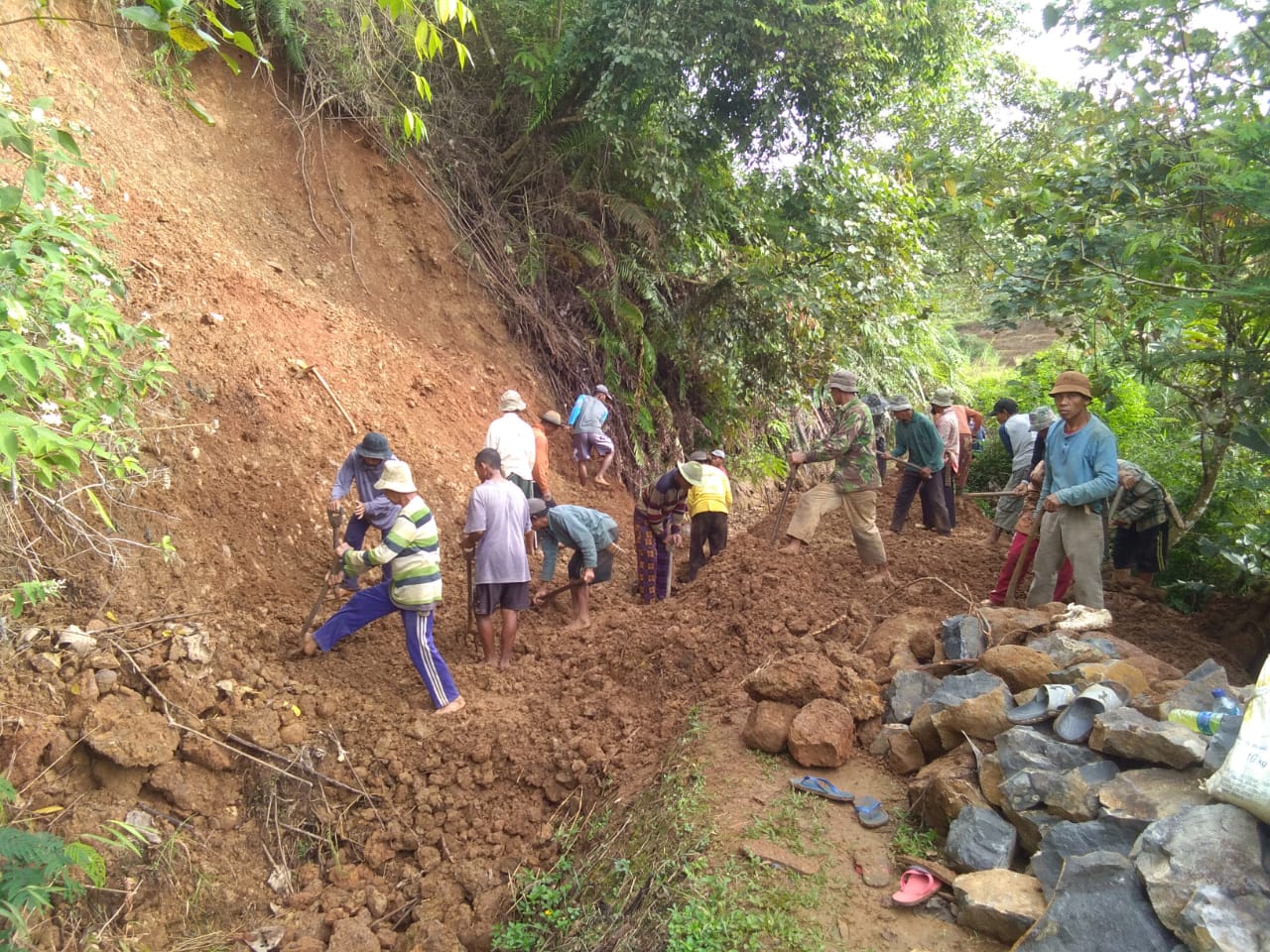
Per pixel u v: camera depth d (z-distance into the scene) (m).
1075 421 5.96
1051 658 4.52
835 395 7.01
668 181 11.38
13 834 3.39
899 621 5.62
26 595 4.59
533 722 5.50
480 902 4.50
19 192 3.73
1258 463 8.52
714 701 5.21
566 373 11.79
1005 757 3.84
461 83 11.61
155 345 5.63
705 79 10.80
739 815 4.06
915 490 10.08
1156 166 6.48
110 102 8.05
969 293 12.28
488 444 8.34
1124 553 8.06
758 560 6.88
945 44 12.05
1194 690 3.95
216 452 6.50
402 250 10.38
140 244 7.25
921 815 3.99
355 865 4.86
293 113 9.83
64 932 3.88
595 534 7.00
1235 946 2.63
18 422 3.25
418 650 5.55
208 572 5.88
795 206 12.71
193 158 8.79
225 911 4.41
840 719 4.45
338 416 7.88
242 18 9.54
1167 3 5.98
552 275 12.16
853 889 3.63
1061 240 7.12
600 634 6.50
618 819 4.57
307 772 5.06
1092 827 3.32
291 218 9.48
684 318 13.22
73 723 4.49
